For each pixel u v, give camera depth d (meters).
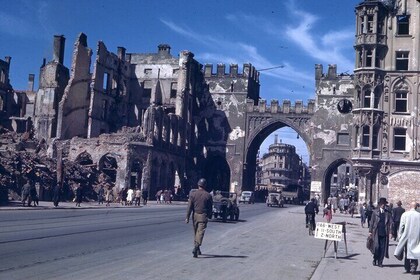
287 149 164.12
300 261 15.43
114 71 78.12
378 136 50.38
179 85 77.62
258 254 16.28
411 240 13.74
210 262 13.58
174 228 24.00
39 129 69.94
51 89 70.69
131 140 61.53
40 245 14.73
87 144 60.03
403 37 50.91
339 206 62.91
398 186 49.31
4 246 14.00
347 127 77.25
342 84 78.31
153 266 12.24
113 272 11.07
